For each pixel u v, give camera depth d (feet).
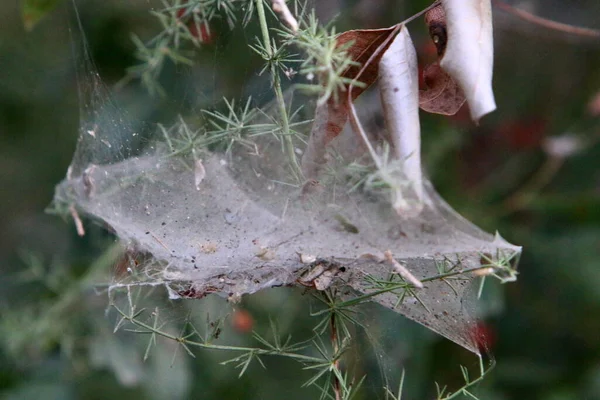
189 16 3.28
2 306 3.74
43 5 3.25
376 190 3.00
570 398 3.73
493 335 3.78
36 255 4.04
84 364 3.59
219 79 3.35
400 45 3.00
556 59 4.05
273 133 3.10
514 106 4.08
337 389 3.09
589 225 3.79
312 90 2.94
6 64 3.95
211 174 3.17
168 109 3.44
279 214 3.10
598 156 4.01
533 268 3.80
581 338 3.80
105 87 3.42
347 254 3.05
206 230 3.15
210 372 3.63
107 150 3.30
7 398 3.54
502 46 4.01
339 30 3.61
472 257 3.06
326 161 3.03
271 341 3.63
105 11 3.66
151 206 3.21
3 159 4.04
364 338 3.40
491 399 3.70
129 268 3.19
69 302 3.56
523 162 4.01
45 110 4.00
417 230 3.00
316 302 3.58
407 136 2.97
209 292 3.11
